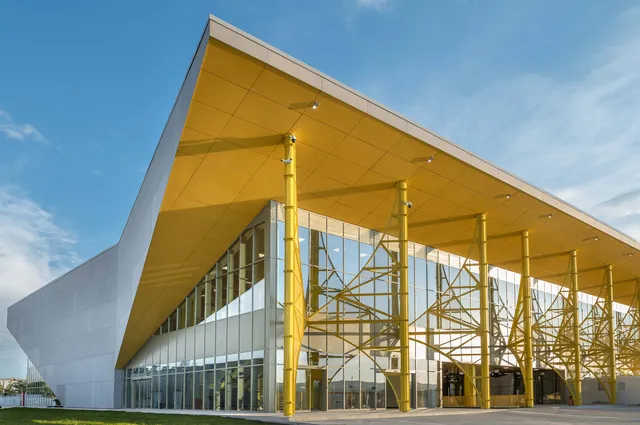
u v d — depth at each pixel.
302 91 22.33
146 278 31.59
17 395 62.25
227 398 29.59
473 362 40.31
